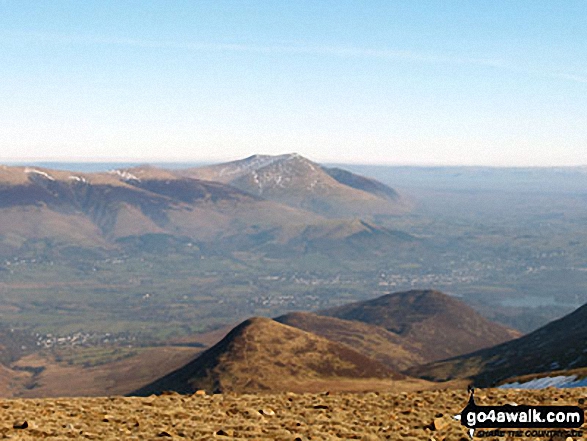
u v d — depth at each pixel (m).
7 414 25.84
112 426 23.66
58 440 20.53
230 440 20.83
